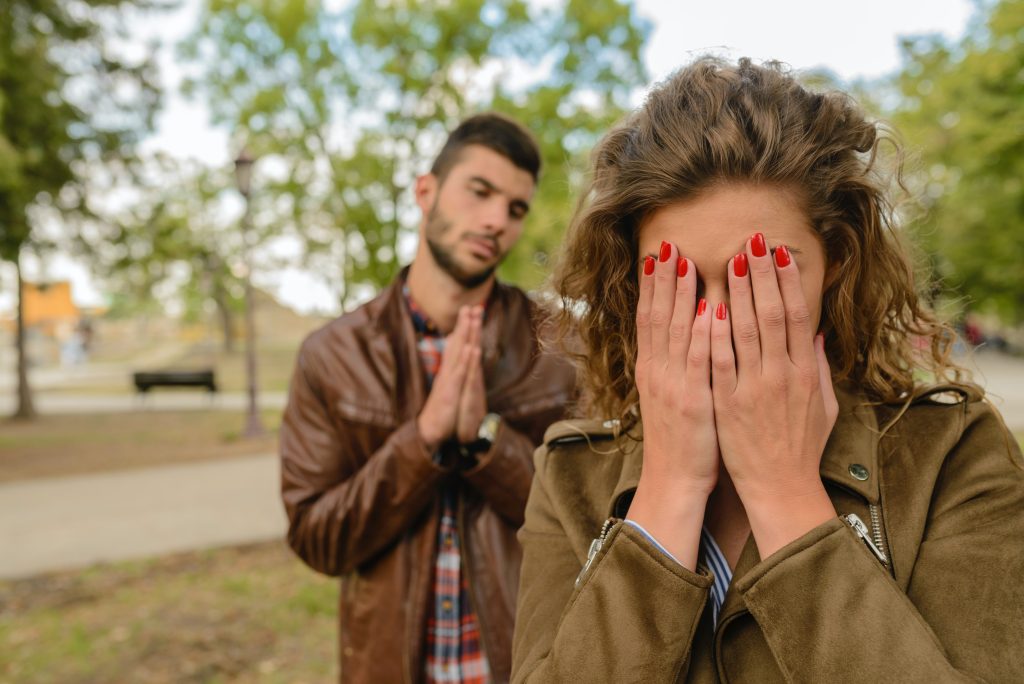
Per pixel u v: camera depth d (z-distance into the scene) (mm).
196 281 19219
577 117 13320
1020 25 11281
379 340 1682
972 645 729
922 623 730
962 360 950
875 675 716
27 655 3555
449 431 1530
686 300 811
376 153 14789
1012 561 754
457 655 1606
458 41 14016
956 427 850
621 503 951
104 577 4656
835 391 914
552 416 1684
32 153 10898
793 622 757
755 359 797
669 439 844
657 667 797
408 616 1563
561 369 1715
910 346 961
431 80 14406
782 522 793
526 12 13742
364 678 1597
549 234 10125
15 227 11664
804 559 767
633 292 919
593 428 1044
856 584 756
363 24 13992
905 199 953
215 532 5664
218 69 15008
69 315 49438
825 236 834
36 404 18625
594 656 816
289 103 14852
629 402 977
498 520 1597
